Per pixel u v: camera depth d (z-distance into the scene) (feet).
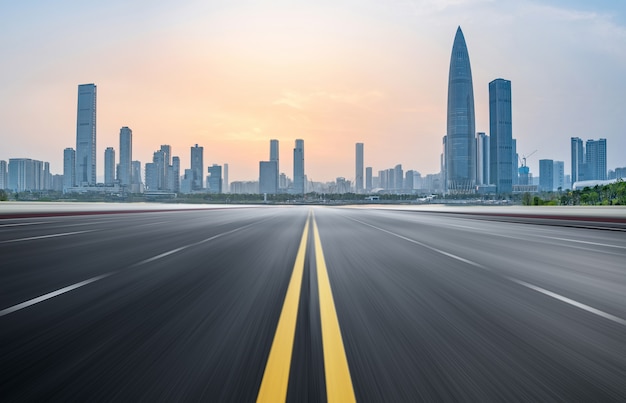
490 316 14.24
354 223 77.87
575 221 79.92
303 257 29.86
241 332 12.44
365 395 8.31
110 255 30.42
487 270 24.26
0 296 17.19
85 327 12.92
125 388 8.65
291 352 10.73
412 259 29.07
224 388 8.63
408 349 10.97
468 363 10.02
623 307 15.52
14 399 8.15
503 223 79.82
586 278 21.68
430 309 15.21
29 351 10.80
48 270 23.76
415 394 8.38
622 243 40.57
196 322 13.50
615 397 8.33
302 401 8.03
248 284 19.93
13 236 44.88
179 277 21.76
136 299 16.75
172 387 8.69
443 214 136.15
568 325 13.23
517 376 9.30
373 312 14.76
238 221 82.28
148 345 11.28
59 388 8.66
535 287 19.31
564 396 8.36
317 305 15.80
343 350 10.85
